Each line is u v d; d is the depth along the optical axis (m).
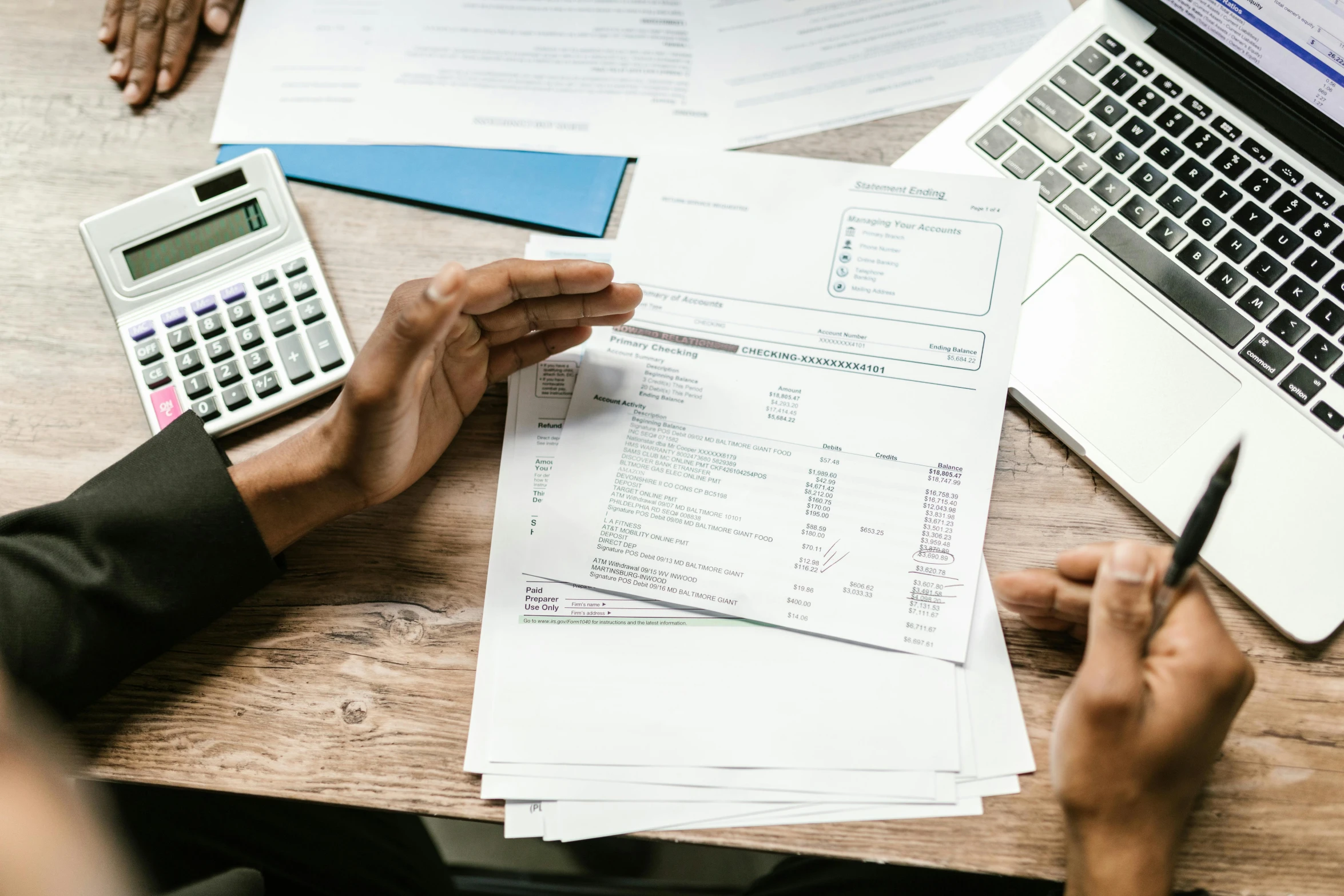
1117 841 0.38
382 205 0.57
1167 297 0.48
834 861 0.59
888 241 0.51
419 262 0.55
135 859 0.55
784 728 0.44
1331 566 0.43
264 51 0.61
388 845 0.64
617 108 0.57
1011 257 0.50
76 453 0.52
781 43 0.58
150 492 0.45
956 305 0.49
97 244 0.53
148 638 0.45
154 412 0.51
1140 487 0.46
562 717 0.44
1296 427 0.45
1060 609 0.43
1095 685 0.37
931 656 0.44
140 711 0.46
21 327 0.55
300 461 0.46
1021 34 0.56
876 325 0.49
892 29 0.58
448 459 0.51
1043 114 0.52
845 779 0.43
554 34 0.59
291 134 0.58
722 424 0.49
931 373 0.48
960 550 0.46
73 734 0.46
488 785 0.44
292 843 0.61
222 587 0.46
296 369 0.51
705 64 0.58
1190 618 0.39
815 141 0.56
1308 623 0.43
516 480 0.49
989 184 0.51
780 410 0.49
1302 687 0.43
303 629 0.47
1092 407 0.47
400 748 0.45
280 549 0.48
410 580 0.48
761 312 0.50
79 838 0.31
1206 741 0.38
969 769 0.43
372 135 0.58
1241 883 0.41
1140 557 0.38
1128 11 0.54
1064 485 0.48
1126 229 0.49
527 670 0.46
